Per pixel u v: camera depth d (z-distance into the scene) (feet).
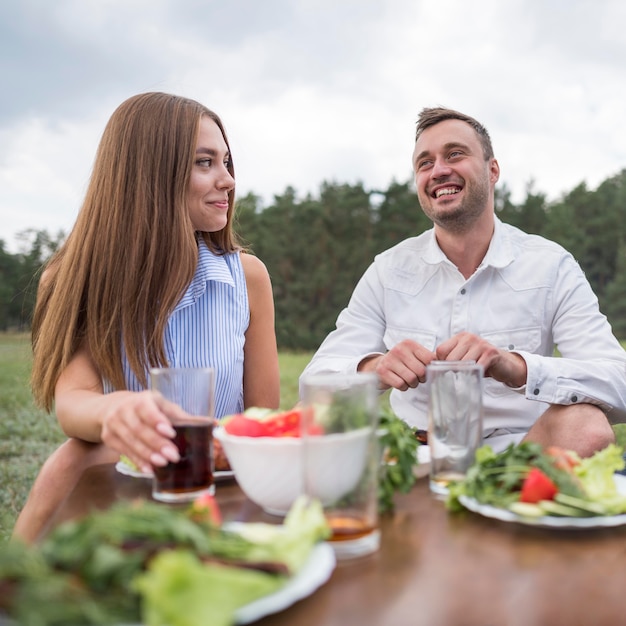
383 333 8.05
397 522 3.04
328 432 2.53
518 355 5.57
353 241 59.26
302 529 2.29
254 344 6.93
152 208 5.65
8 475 12.73
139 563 1.82
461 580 2.35
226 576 1.85
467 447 3.48
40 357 5.49
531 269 7.37
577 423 5.30
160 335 5.49
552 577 2.39
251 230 58.85
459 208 7.34
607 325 7.00
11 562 1.79
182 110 5.98
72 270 5.49
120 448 3.44
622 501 2.91
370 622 2.02
